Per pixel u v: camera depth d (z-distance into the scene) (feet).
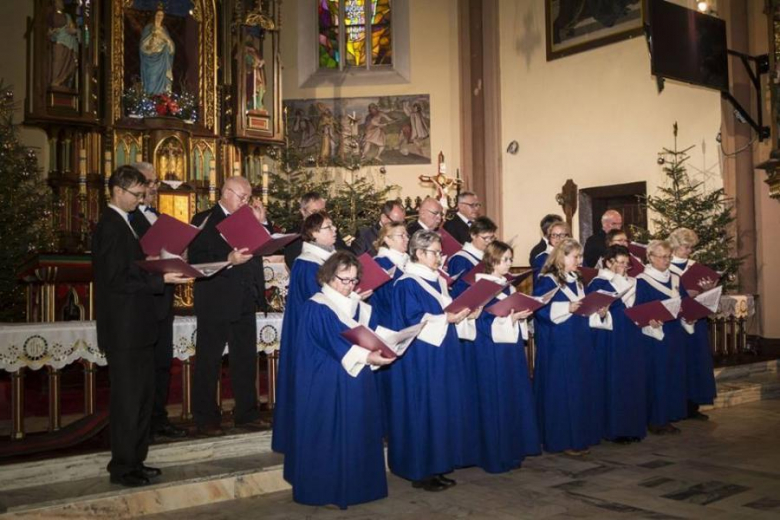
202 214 19.11
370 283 15.52
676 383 22.02
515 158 47.06
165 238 14.89
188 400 19.24
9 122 32.96
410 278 16.37
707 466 17.88
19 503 13.74
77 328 17.37
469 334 16.98
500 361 17.30
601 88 42.14
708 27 33.73
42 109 35.73
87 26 37.04
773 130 33.06
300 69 50.26
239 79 41.55
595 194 42.16
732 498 15.30
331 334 14.55
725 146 35.70
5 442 15.94
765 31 34.86
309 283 16.33
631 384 20.21
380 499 15.53
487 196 48.21
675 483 16.46
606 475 17.19
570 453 19.29
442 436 15.94
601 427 19.83
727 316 33.14
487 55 48.37
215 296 17.38
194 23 41.63
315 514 14.58
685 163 37.93
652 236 35.45
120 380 14.76
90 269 21.91
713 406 25.90
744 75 35.27
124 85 39.37
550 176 44.96
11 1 39.17
